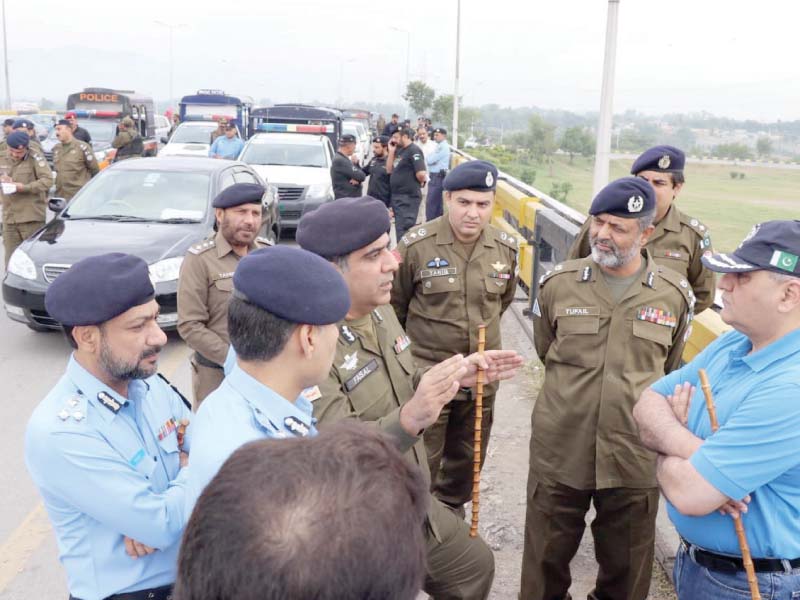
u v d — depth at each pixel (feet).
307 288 5.60
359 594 2.94
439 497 13.14
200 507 3.22
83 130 50.01
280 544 2.93
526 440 16.31
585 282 9.73
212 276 12.79
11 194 28.68
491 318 12.82
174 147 58.90
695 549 7.43
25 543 12.71
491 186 12.20
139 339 6.58
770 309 6.75
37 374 20.47
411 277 12.72
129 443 6.73
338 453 3.26
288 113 59.31
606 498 9.79
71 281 6.43
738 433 6.64
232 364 7.16
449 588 8.36
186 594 3.15
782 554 6.84
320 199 38.29
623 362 9.48
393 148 36.40
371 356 8.32
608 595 10.34
